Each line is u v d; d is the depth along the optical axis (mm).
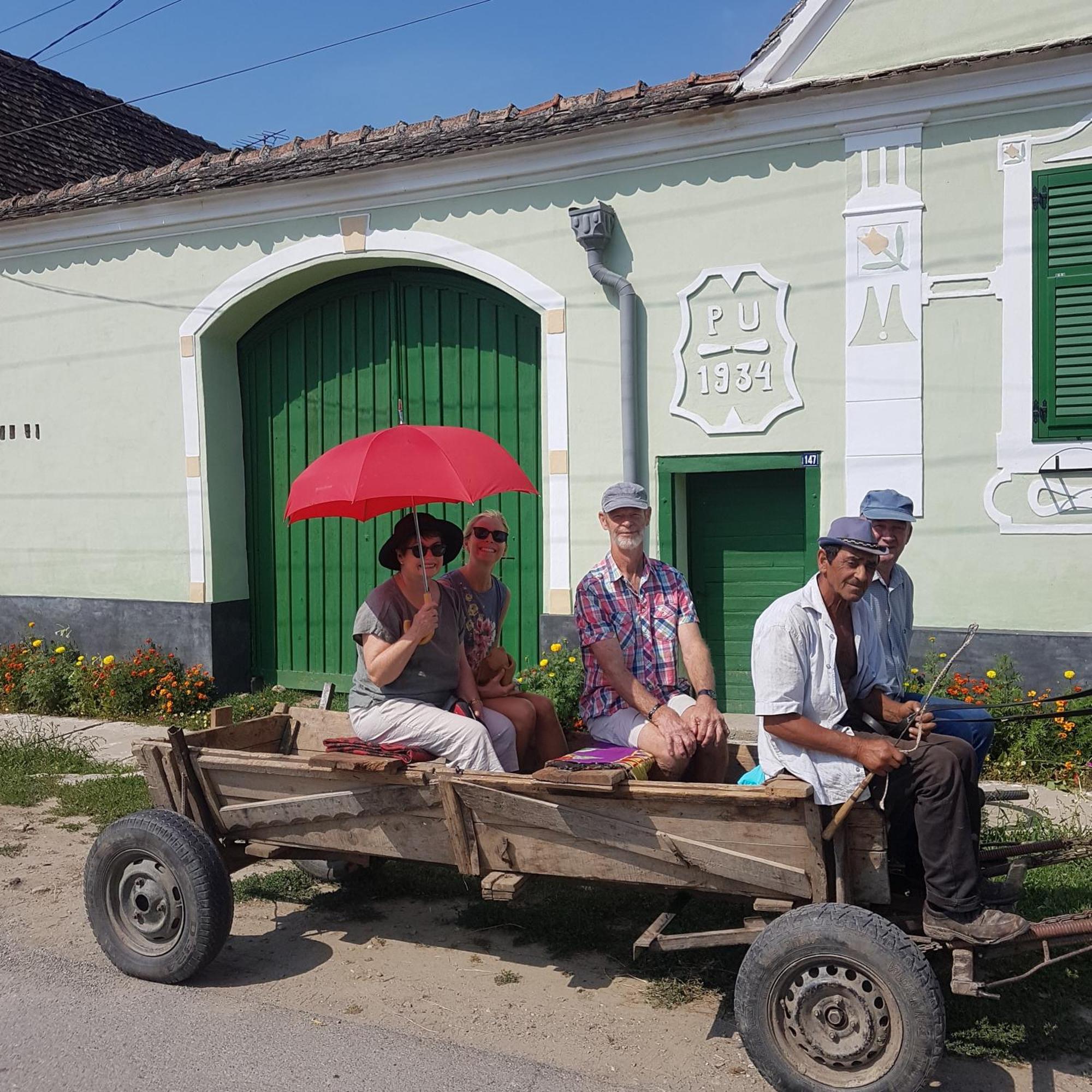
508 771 4922
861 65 7980
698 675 4730
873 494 4695
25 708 10500
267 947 4949
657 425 8742
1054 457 7602
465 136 9094
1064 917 3650
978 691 7434
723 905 5266
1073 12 7461
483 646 5262
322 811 4449
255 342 10891
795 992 3527
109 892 4621
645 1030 4137
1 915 5324
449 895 5527
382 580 10477
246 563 11094
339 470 4426
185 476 10719
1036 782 6973
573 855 4055
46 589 11484
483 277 9328
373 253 9734
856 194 8055
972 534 7852
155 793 4781
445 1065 3869
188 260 10555
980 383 7797
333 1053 3955
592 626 4832
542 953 4859
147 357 10820
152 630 10875
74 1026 4152
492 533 5195
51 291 11258
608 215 8688
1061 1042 3961
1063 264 7574
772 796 3639
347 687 10617
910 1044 3367
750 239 8398
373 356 10320
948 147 7816
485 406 9836
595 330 8930
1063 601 7641
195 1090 3691
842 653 4078
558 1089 3713
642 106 8461
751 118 8273
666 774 4488
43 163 13508
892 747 3611
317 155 9703
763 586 8859
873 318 8047
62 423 11312
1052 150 7555
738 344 8461
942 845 3602
